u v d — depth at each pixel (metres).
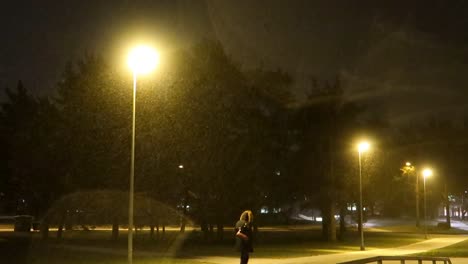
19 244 35.66
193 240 42.22
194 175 36.69
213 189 37.81
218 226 41.06
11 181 45.25
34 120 39.19
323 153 48.31
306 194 48.47
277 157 42.84
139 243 38.50
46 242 38.03
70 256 27.67
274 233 61.50
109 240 41.09
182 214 39.06
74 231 53.00
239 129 38.84
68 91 36.03
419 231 72.88
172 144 34.50
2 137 44.06
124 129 32.94
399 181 79.81
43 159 37.38
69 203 36.19
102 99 33.56
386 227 81.50
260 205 42.66
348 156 48.56
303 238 52.38
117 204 34.94
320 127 48.06
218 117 36.91
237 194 38.94
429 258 15.05
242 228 17.03
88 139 34.09
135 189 34.28
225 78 37.69
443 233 70.00
